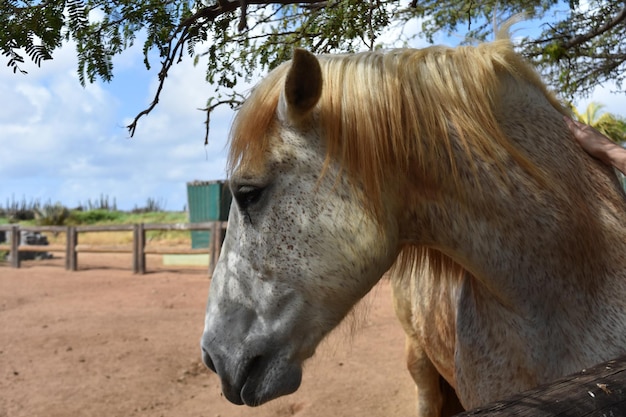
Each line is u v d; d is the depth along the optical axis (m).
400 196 1.52
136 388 4.39
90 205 42.28
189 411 3.97
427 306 2.24
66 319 6.80
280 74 1.56
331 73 1.53
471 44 1.74
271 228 1.50
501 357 1.60
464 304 1.76
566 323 1.50
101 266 13.25
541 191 1.49
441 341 2.17
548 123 1.61
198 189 14.36
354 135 1.47
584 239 1.50
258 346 1.50
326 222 1.47
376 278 1.50
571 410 1.05
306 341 1.50
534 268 1.50
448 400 2.88
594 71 3.25
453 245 1.54
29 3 1.41
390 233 1.50
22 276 11.09
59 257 16.67
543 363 1.51
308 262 1.48
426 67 1.53
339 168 1.47
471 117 1.49
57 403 4.07
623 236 1.56
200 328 6.29
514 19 1.77
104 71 1.59
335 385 4.29
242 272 1.55
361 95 1.48
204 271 11.54
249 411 3.95
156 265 13.76
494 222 1.50
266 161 1.49
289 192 1.49
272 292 1.50
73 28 1.42
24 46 1.38
